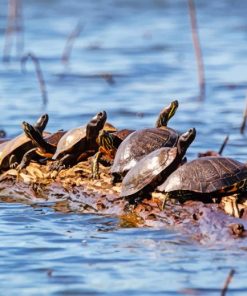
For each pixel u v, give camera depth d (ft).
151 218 112.37
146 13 452.35
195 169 108.58
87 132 128.26
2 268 97.96
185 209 109.91
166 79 272.31
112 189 121.19
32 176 132.67
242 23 406.62
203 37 366.22
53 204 125.80
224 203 108.06
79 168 128.67
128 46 346.33
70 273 96.07
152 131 122.62
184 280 93.35
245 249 101.60
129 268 97.25
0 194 132.67
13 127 196.75
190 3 253.65
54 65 304.09
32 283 93.20
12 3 346.74
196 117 209.26
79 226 114.32
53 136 135.44
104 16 441.27
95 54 328.08
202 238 105.60
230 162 109.19
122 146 121.39
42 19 426.92
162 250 102.99
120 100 237.45
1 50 343.26
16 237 109.91
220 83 260.62
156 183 113.09
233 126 196.85
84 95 246.47
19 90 256.11
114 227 112.88
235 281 92.63
